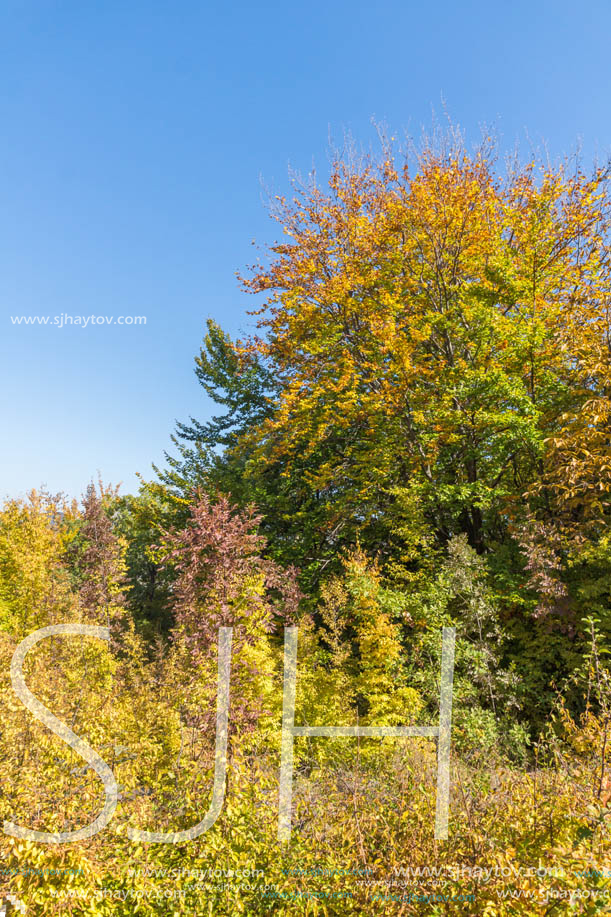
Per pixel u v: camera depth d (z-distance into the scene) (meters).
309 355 13.06
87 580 14.52
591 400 8.69
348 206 12.51
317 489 15.23
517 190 11.98
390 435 12.30
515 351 10.23
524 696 8.59
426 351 13.02
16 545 14.05
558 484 8.95
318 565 14.29
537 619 9.13
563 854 2.75
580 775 3.67
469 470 11.84
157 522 17.09
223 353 18.95
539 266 10.90
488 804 3.88
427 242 11.94
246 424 18.47
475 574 9.45
